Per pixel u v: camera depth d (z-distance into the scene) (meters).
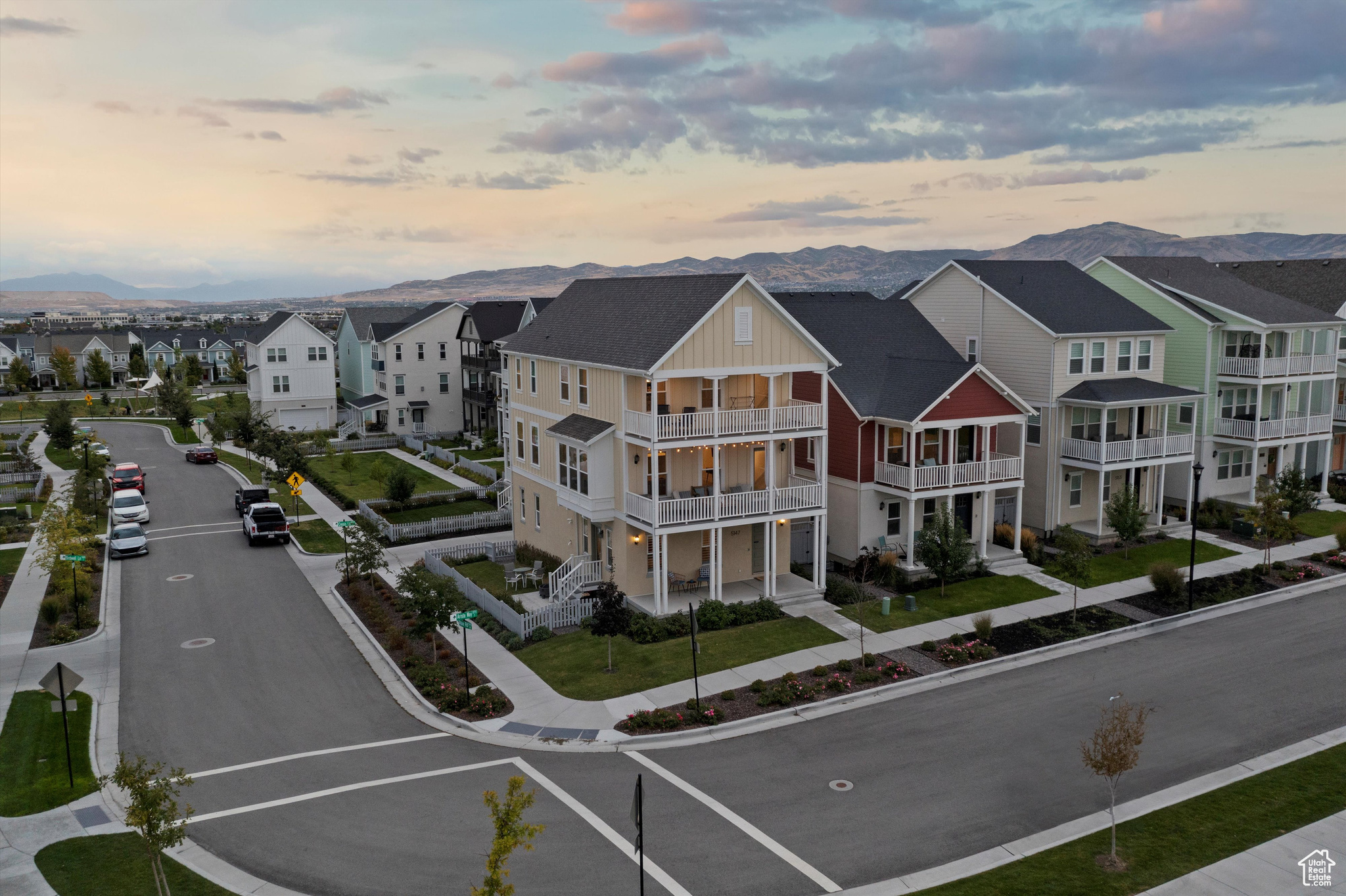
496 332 66.00
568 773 19.16
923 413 31.16
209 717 22.12
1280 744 19.92
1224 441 40.81
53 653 26.50
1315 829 16.48
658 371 27.41
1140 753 19.58
